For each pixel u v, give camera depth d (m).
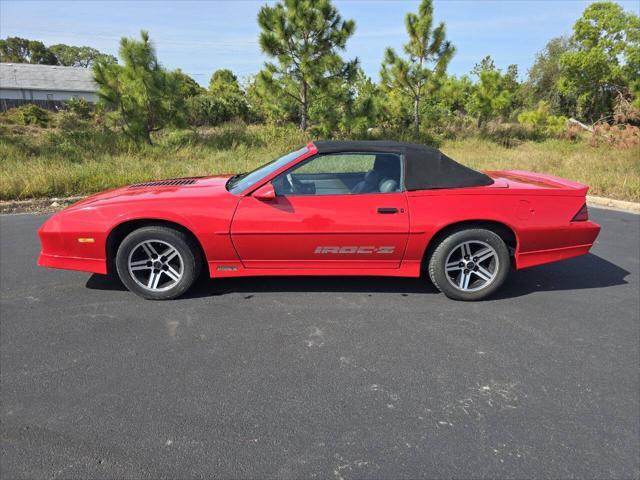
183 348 3.13
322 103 14.57
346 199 3.73
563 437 2.32
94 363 2.94
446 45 16.09
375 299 3.96
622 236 6.04
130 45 12.22
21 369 2.86
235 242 3.75
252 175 4.16
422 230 3.71
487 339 3.29
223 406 2.53
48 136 12.61
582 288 4.27
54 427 2.35
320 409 2.51
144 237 3.73
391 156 3.86
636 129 15.29
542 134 19.83
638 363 3.00
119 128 14.59
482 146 16.36
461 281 3.91
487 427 2.38
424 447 2.24
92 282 4.27
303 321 3.54
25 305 3.78
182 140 13.70
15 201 7.58
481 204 3.73
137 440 2.27
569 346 3.21
